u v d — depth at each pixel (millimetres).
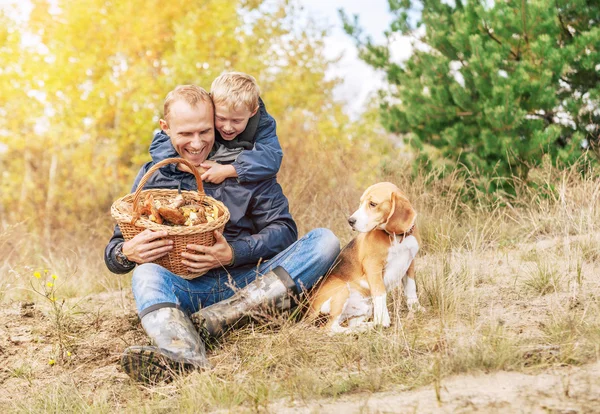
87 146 14305
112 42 15258
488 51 7324
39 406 3199
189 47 13320
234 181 3795
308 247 3727
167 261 3471
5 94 13312
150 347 3154
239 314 3572
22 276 5871
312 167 7598
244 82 3721
